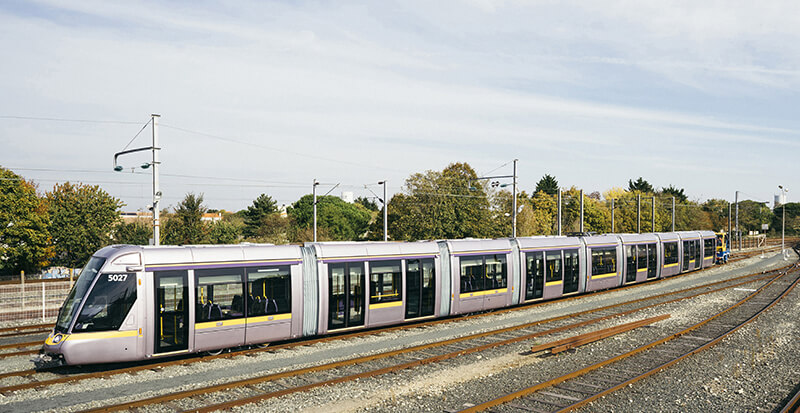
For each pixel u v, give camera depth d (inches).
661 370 569.9
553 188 3951.8
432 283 837.8
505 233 2208.4
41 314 944.9
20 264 1590.8
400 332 777.6
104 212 1865.2
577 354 641.0
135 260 584.7
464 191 2121.1
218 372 563.5
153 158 1003.3
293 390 486.0
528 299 999.0
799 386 518.9
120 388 508.4
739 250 2827.3
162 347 588.7
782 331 794.8
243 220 3395.7
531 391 488.7
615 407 454.6
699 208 3828.7
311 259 716.7
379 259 776.3
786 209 4667.8
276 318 670.5
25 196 1608.0
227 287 636.1
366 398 473.1
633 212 3383.4
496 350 663.8
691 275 1630.2
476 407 440.1
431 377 540.4
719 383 529.7
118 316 566.3
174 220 1649.9
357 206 3417.8
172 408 446.0
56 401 470.6
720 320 883.4
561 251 1079.0
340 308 732.0
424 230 1995.6
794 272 1702.8
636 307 1013.8
